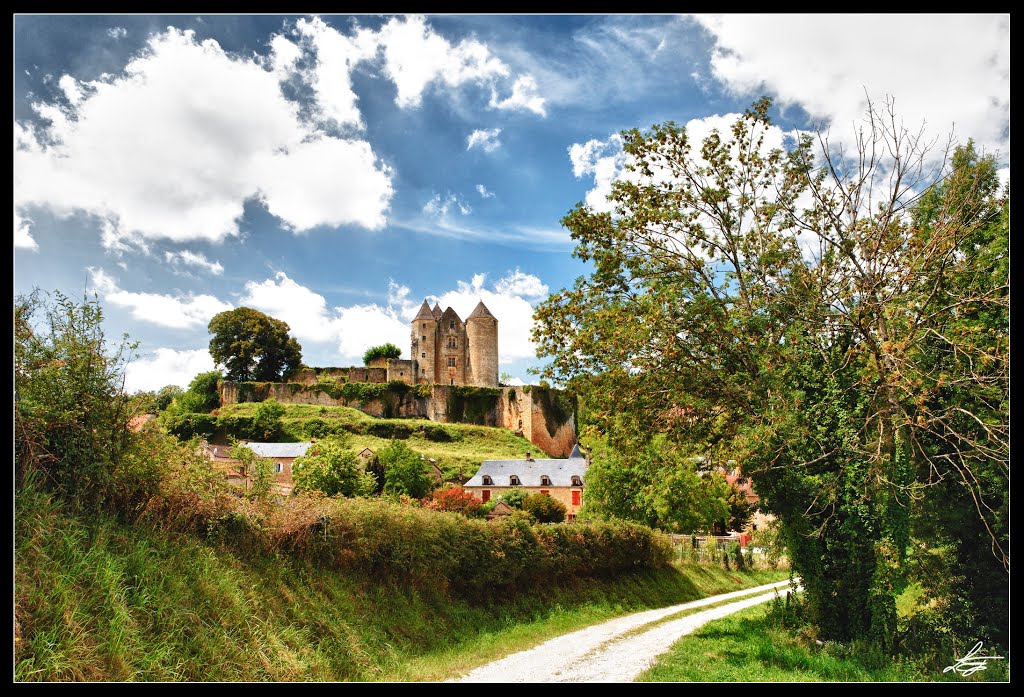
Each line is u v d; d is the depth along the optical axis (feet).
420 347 317.22
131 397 29.35
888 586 39.93
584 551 67.92
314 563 37.99
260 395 282.77
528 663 37.88
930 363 41.55
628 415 50.55
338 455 115.44
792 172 46.80
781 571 108.78
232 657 26.48
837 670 36.35
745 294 47.62
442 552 47.78
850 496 40.63
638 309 49.42
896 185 42.88
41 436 25.62
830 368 43.19
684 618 61.31
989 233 46.60
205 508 32.63
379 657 34.83
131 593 25.13
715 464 50.70
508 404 306.14
